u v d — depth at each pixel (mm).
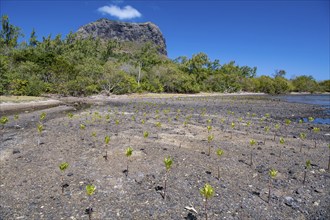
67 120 21203
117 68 71750
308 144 14969
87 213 6828
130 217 6688
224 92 109438
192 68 108375
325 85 149875
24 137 14648
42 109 31578
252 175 9719
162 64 99750
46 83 56125
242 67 143500
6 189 8133
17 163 10422
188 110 32562
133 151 12047
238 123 22078
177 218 6688
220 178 9328
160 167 10141
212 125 20375
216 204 7434
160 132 16688
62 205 7191
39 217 6590
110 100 51688
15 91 46688
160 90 82750
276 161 11406
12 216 6621
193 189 8375
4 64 46125
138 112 28812
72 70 59688
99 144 13133
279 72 157250
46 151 11953
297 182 9188
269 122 23703
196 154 11984
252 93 116812
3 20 76562
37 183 8570
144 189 8273
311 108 41281
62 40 110062
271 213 7074
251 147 13672
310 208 7422
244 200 7723
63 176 9133
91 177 9078
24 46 78125
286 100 64062
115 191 8094
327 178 9633
